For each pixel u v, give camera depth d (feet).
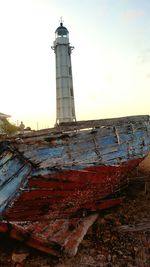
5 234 18.08
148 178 35.09
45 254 16.97
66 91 100.53
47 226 17.81
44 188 17.75
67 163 19.17
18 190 16.70
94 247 17.84
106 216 23.34
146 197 28.43
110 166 23.39
